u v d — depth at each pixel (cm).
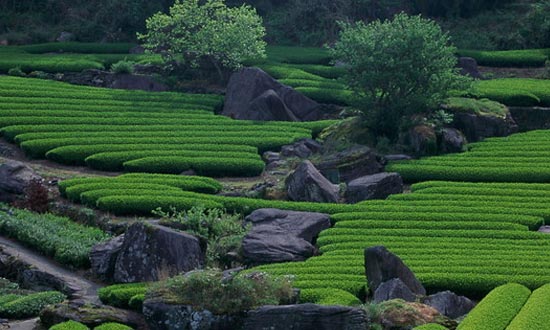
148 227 4022
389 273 3684
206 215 4788
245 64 7519
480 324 3200
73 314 3428
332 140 6028
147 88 7162
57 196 5197
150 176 5372
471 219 4753
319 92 6862
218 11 7238
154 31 7331
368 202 5025
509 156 5819
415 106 5944
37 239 4484
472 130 6178
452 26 8594
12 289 4025
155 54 7706
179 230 4359
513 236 4506
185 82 7256
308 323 3139
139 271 3997
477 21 8600
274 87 6738
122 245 4059
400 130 5978
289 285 3394
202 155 5712
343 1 8762
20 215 4859
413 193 5194
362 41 6022
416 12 8794
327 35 8581
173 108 6644
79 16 8788
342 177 5522
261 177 5619
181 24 7231
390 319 3275
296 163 5706
